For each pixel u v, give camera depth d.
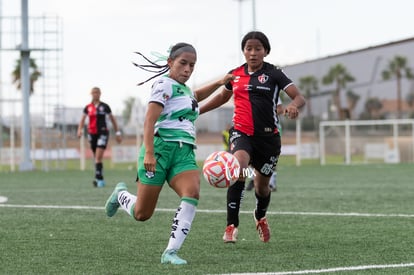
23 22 51.31
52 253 13.53
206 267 12.00
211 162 12.68
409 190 29.64
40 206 22.72
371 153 70.69
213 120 79.94
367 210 21.34
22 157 53.91
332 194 27.55
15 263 12.49
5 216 19.86
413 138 68.75
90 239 15.34
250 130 14.68
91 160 72.31
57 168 53.88
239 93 14.82
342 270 11.66
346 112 151.88
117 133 33.50
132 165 63.03
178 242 12.41
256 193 15.09
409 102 161.75
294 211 21.08
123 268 11.95
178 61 12.66
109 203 14.06
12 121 54.28
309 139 85.25
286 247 14.26
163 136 12.52
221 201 24.38
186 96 12.67
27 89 51.75
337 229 16.95
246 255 13.28
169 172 12.67
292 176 41.50
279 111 15.16
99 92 32.75
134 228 17.11
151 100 12.41
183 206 12.40
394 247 14.18
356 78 158.00
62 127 56.31
